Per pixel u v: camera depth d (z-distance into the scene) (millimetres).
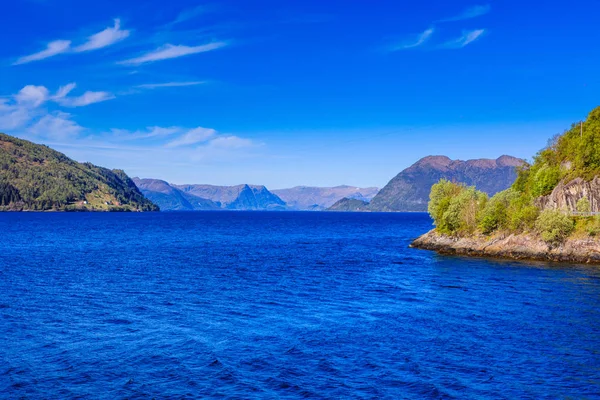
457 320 45750
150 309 49625
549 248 95375
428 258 101125
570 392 29484
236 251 115500
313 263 91562
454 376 31766
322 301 54688
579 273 77250
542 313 48656
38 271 75812
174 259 96125
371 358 34938
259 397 28531
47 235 159500
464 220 116750
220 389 29594
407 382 30797
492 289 62812
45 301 52812
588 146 105375
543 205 110625
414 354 35844
